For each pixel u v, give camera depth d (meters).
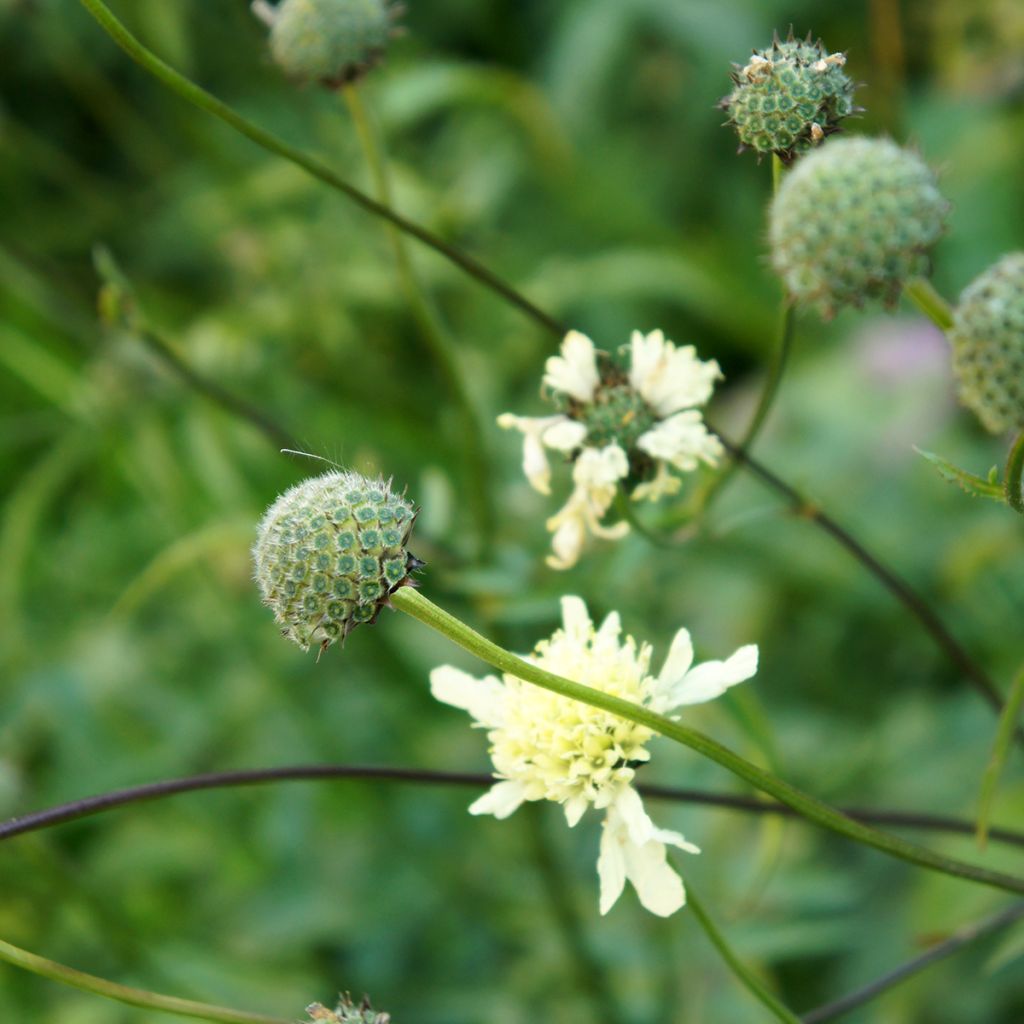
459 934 0.45
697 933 0.43
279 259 0.55
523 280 0.60
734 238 0.66
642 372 0.34
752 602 0.52
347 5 0.38
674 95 0.68
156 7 0.52
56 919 0.44
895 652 0.51
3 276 0.52
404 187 0.55
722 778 0.44
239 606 0.51
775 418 0.57
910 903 0.44
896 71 0.53
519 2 0.69
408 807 0.48
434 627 0.30
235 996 0.44
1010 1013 0.42
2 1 0.54
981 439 0.54
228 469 0.50
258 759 0.49
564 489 0.49
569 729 0.32
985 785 0.33
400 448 0.53
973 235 0.58
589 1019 0.43
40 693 0.51
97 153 0.64
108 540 0.56
